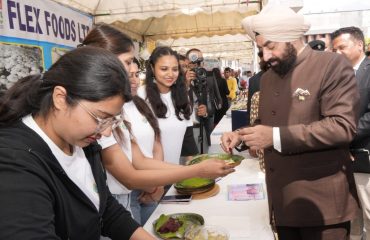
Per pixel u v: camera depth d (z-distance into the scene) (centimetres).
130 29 455
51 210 67
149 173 127
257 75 260
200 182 172
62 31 277
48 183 69
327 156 133
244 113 280
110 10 348
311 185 134
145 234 102
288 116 138
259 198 158
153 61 209
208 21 456
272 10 135
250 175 194
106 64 69
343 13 353
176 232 121
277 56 134
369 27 351
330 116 126
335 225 135
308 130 124
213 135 361
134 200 159
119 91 70
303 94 134
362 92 216
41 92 73
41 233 60
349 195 139
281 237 146
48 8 254
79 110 69
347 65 128
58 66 71
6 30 204
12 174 63
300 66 136
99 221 90
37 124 75
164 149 212
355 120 125
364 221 234
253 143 130
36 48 236
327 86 128
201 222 128
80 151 87
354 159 216
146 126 171
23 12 221
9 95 75
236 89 956
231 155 205
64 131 72
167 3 349
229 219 136
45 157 72
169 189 177
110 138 123
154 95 208
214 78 441
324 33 360
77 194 79
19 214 59
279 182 140
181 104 218
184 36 511
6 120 73
